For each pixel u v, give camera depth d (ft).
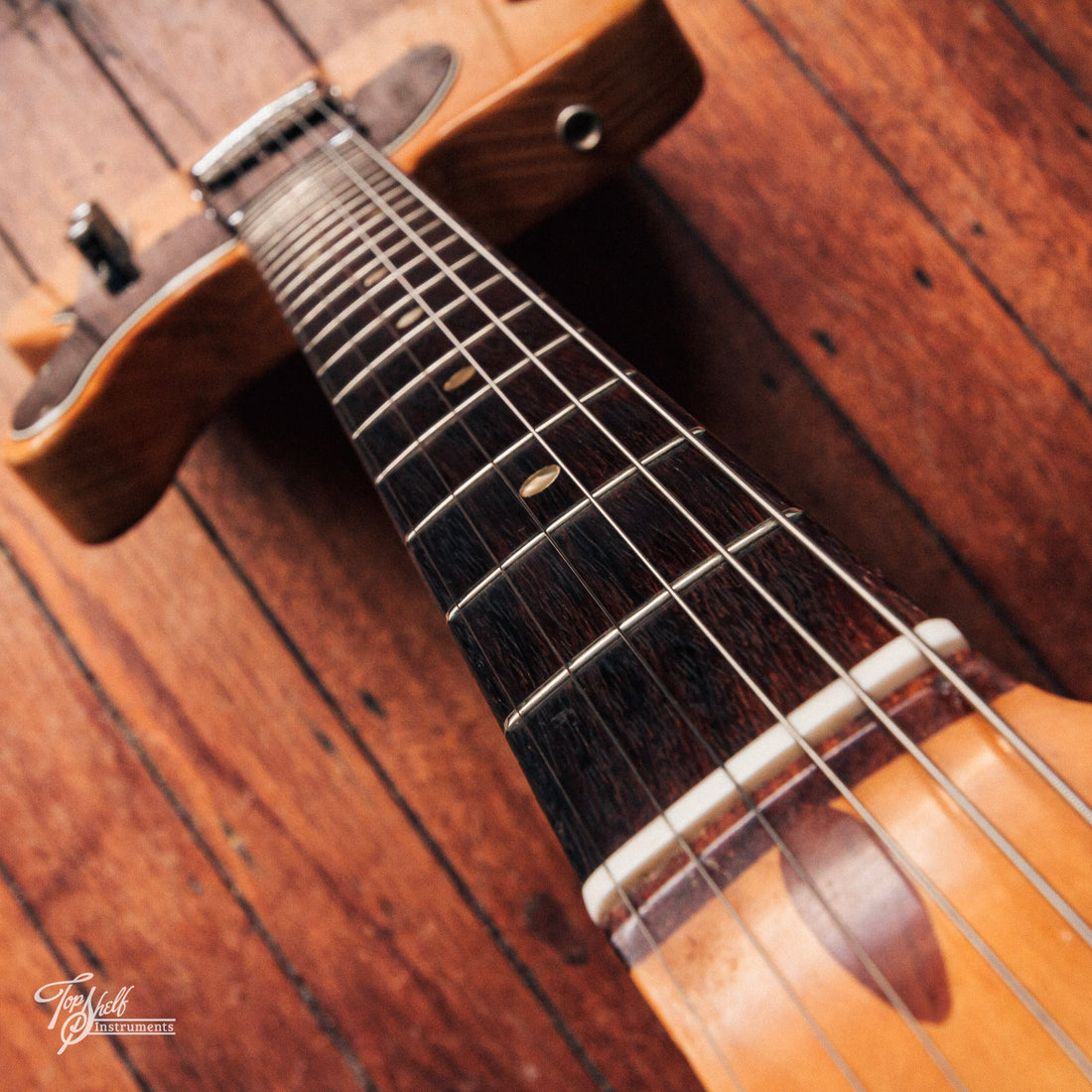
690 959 0.56
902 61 1.30
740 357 1.28
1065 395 1.20
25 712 1.34
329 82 1.20
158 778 1.30
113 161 1.53
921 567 1.20
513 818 1.24
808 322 1.27
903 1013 0.53
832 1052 0.53
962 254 1.25
